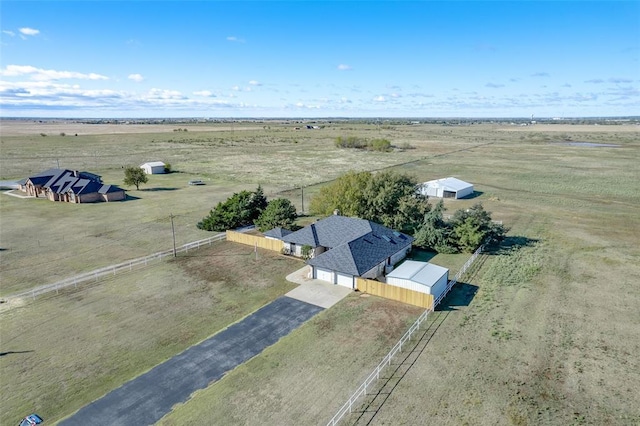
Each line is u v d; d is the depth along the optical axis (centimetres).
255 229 5353
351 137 16262
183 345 2692
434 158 12644
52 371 2423
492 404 2112
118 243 4797
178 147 15962
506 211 6262
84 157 12838
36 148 15175
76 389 2269
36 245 4712
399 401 2141
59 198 7125
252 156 13250
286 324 2944
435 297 3244
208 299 3347
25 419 2027
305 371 2402
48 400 2181
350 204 5050
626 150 14475
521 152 14112
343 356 2545
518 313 3055
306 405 2123
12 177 9325
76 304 3256
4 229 5359
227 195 7494
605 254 4306
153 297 3381
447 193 7325
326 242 4138
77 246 4691
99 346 2678
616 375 2345
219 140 19000
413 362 2469
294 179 9188
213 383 2314
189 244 4647
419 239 4525
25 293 3431
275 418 2034
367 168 10625
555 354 2541
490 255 4312
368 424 1984
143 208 6538
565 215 6000
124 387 2283
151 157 12975
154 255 4338
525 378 2316
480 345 2639
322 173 9969
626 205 6631
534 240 4800
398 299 3275
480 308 3145
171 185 8550
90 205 6756
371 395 2189
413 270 3469
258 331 2855
